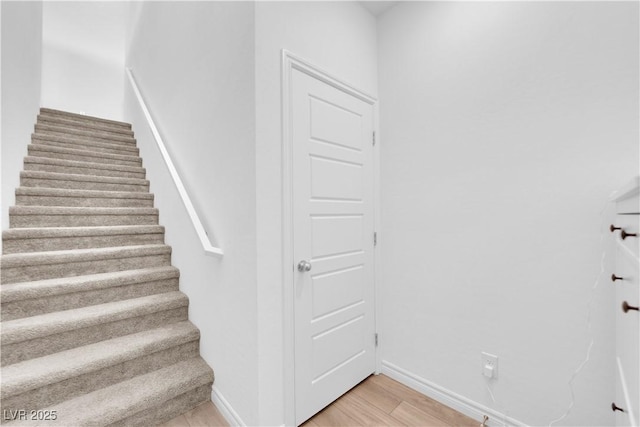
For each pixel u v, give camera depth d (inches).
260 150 56.1
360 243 78.7
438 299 71.2
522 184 58.4
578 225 52.1
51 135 123.6
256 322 54.7
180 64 92.8
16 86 94.1
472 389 65.2
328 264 70.0
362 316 79.2
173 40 99.5
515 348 59.2
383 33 84.3
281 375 59.2
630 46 47.5
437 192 71.6
